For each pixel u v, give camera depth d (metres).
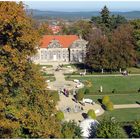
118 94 122.81
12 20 34.06
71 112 97.62
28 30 36.41
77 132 62.84
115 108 103.81
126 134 78.88
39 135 35.06
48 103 39.56
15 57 34.69
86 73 158.00
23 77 37.28
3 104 33.22
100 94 121.94
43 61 195.88
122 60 160.50
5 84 34.88
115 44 161.75
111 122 65.38
